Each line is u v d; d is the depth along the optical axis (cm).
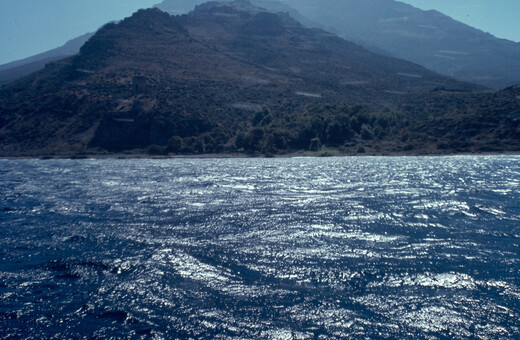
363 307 2095
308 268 2578
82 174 9388
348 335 1866
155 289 2333
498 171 8488
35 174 9625
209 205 4669
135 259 2797
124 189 6306
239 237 3266
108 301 2211
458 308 2081
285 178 7594
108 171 10119
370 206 4469
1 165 13188
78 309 2136
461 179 7062
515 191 5519
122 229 3606
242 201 4916
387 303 2131
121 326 1972
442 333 1878
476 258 2728
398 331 1894
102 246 3112
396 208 4331
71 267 2686
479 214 4009
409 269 2544
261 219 3881
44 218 4178
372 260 2705
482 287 2302
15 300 2244
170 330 1928
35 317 2062
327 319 1989
